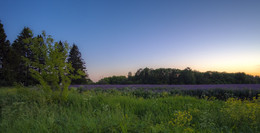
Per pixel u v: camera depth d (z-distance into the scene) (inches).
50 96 261.0
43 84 272.2
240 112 165.0
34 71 276.1
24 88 306.2
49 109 211.6
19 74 1029.8
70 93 339.0
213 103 261.6
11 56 978.1
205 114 181.8
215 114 188.1
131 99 287.4
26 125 143.1
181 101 291.0
